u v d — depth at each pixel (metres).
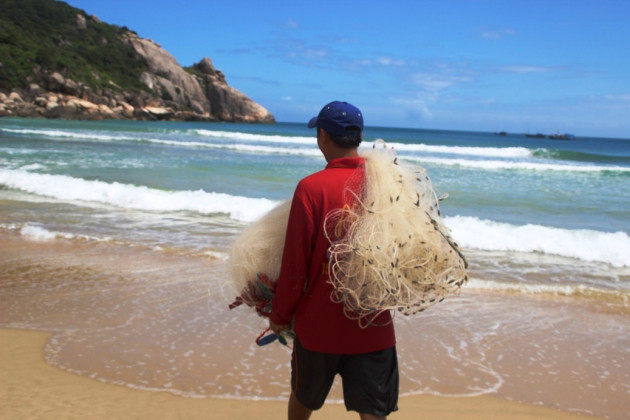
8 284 5.26
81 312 4.55
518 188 14.61
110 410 2.95
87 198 10.29
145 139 27.34
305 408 2.28
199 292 5.14
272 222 2.16
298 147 28.39
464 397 3.30
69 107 71.31
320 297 1.97
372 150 2.05
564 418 3.09
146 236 7.54
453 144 50.16
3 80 70.31
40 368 3.44
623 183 16.64
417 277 1.92
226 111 106.19
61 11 93.56
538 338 4.36
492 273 6.42
